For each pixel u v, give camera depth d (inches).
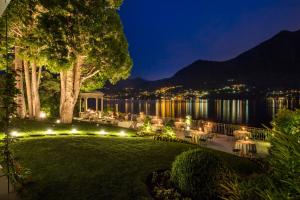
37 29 635.5
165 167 382.3
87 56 711.1
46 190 301.6
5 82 300.4
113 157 421.7
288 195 95.0
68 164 383.2
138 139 582.2
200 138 653.9
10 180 303.0
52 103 1083.3
